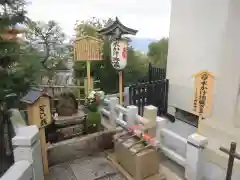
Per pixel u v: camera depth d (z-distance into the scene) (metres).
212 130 3.88
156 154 2.90
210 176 2.77
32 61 3.64
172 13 5.37
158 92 5.46
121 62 4.38
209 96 2.73
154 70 6.65
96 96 3.99
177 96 5.43
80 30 7.33
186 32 4.99
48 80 6.79
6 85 3.14
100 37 7.02
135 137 3.16
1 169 3.13
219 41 4.17
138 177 2.78
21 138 2.09
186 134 4.57
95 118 3.95
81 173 3.04
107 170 3.11
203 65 4.60
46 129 3.75
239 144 3.33
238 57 3.69
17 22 3.22
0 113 3.25
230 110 3.89
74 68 7.46
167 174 3.06
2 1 3.06
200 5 4.54
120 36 4.24
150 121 3.29
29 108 2.67
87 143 3.51
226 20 3.97
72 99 4.06
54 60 7.55
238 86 3.71
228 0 3.89
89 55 5.39
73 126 3.99
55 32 7.78
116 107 4.24
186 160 2.83
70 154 3.38
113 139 3.39
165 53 9.11
